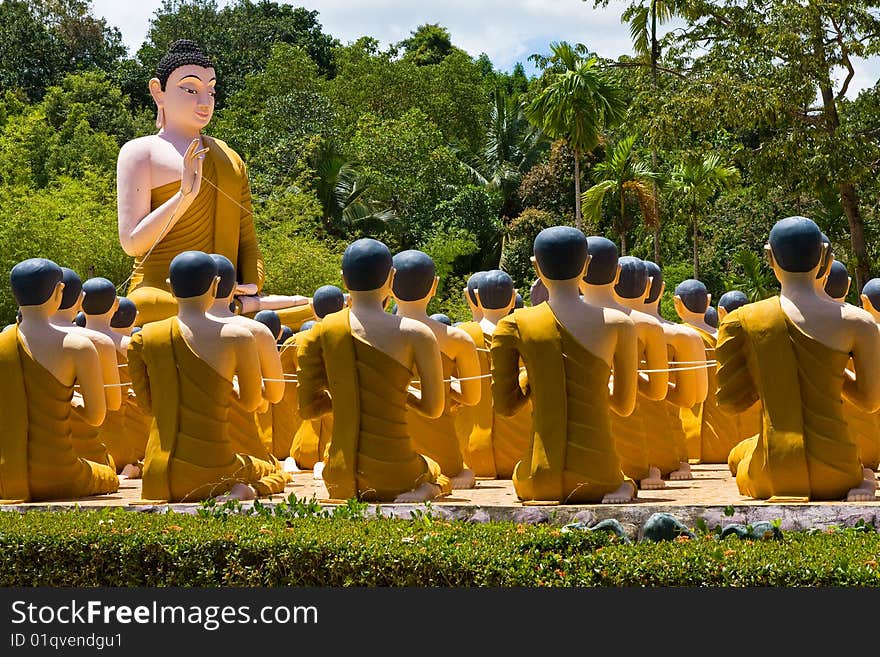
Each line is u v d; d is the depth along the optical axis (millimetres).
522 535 6805
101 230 30969
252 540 6961
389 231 44344
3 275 29984
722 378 8555
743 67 26406
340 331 8914
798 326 8164
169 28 59625
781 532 6816
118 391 10711
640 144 39531
